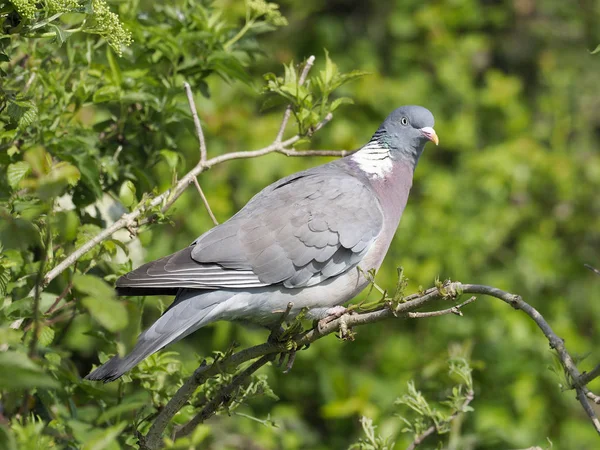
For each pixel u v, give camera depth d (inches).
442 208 647.1
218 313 339.0
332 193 367.6
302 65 380.5
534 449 323.9
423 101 692.7
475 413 547.2
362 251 366.3
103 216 397.4
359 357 610.5
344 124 665.6
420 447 452.4
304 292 357.7
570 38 737.6
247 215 358.3
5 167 329.1
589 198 679.7
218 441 542.6
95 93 368.5
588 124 721.6
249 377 338.3
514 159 662.5
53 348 305.9
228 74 397.4
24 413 260.4
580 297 658.8
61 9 283.1
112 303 216.5
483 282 636.7
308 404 615.2
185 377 348.8
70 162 350.6
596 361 624.7
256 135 644.7
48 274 286.0
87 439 247.9
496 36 751.1
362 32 725.9
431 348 596.7
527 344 601.0
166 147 396.2
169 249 569.0
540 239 649.6
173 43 386.6
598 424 264.8
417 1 725.3
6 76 353.4
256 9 402.9
